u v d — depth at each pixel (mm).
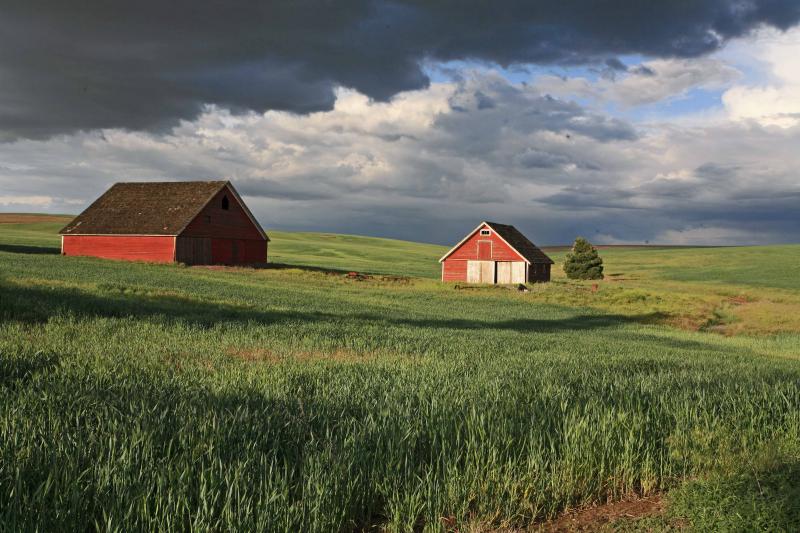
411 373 11180
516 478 5527
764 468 5867
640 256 141500
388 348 17328
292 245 148875
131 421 5742
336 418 6871
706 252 142000
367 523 4910
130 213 60531
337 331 20766
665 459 6523
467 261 71125
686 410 7961
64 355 11547
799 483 5336
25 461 4648
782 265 107125
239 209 65438
